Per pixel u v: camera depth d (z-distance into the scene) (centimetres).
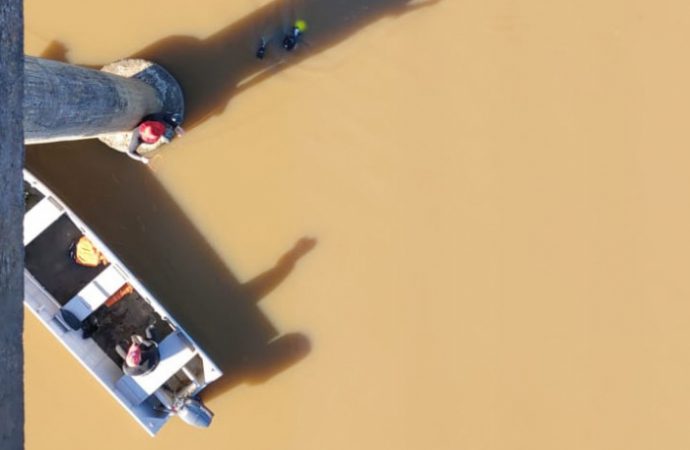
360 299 1446
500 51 1418
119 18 1411
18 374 781
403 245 1441
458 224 1438
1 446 752
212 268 1440
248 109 1423
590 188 1431
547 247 1439
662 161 1423
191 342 1348
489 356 1451
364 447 1461
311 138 1428
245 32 1412
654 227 1430
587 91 1422
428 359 1451
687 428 1448
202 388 1397
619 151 1427
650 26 1411
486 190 1434
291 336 1451
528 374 1450
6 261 764
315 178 1433
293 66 1420
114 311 1413
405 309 1447
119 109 1211
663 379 1444
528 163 1430
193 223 1435
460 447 1456
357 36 1418
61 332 1330
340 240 1441
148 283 1437
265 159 1429
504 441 1454
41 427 1462
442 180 1434
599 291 1441
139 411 1355
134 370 1312
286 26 1411
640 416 1450
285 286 1445
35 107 949
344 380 1456
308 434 1459
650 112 1421
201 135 1423
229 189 1430
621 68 1418
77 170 1425
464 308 1446
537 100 1423
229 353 1452
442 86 1423
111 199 1431
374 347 1451
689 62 1411
